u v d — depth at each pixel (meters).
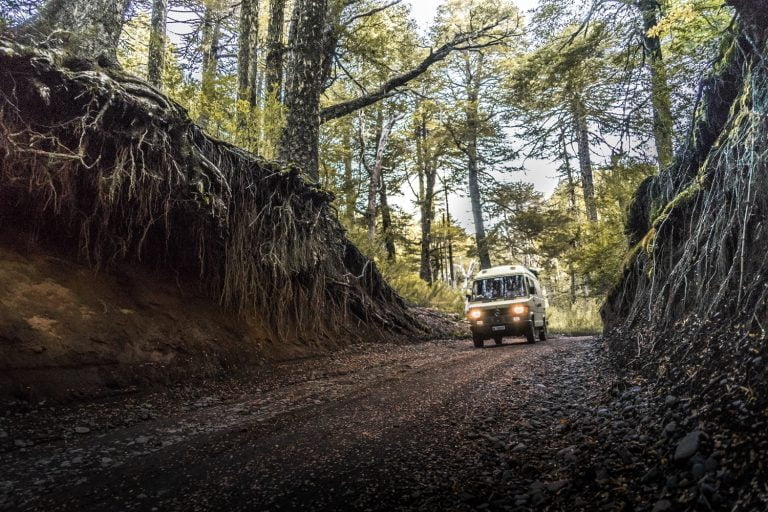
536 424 4.53
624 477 2.91
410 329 14.68
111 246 7.09
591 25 12.19
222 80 9.16
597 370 6.75
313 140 12.71
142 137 6.68
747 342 3.30
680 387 3.85
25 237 6.23
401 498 3.06
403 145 30.27
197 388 6.43
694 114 6.68
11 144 5.88
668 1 9.55
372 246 19.56
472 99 28.86
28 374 5.04
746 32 4.92
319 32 12.93
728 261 4.31
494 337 13.78
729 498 2.22
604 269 14.99
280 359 8.63
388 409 5.43
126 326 6.49
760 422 2.55
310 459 3.82
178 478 3.44
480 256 29.67
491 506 2.89
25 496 3.08
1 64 5.76
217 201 7.84
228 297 8.32
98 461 3.75
